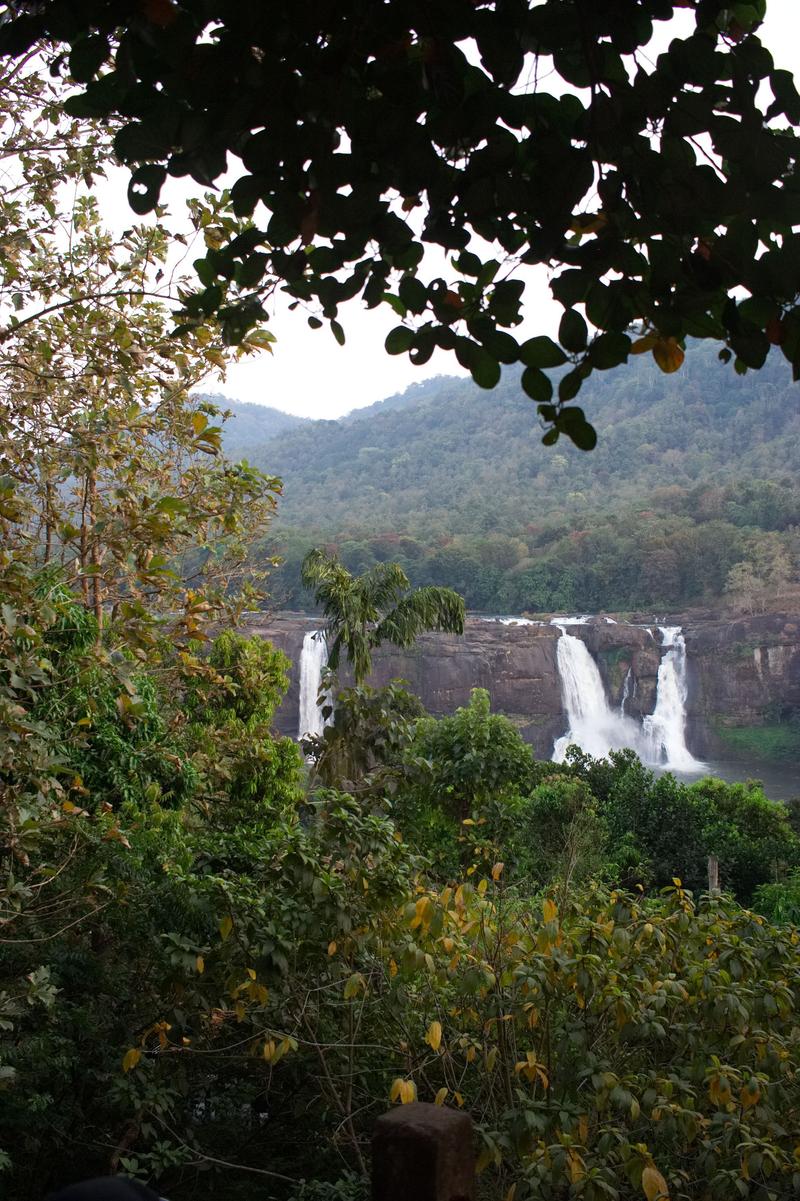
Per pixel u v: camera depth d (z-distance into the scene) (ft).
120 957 16.67
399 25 4.50
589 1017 12.12
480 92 4.69
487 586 265.13
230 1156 16.21
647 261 4.82
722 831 58.29
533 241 4.81
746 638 215.72
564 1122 10.30
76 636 19.77
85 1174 16.21
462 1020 13.15
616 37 4.54
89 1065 15.80
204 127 4.70
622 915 12.55
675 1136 10.75
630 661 210.18
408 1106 4.22
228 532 24.61
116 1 4.53
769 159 4.50
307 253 5.28
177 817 22.85
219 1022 15.07
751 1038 11.21
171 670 22.35
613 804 59.72
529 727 199.41
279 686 36.29
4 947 15.92
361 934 13.33
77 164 20.56
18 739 13.82
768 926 13.38
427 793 32.01
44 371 22.77
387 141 4.67
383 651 192.75
